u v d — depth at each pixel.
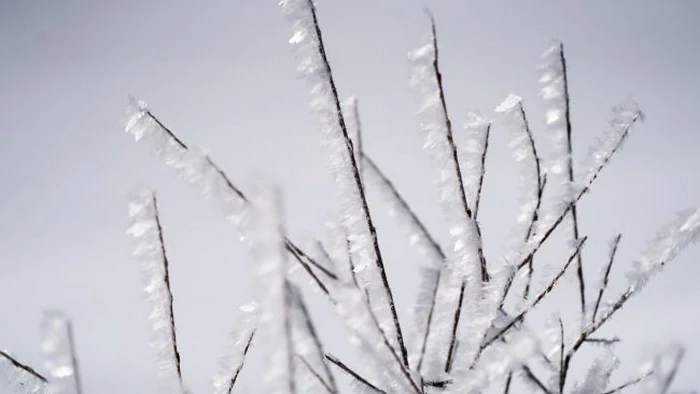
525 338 1.36
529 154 1.44
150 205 1.40
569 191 1.42
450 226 1.42
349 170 1.42
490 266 1.42
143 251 1.40
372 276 1.41
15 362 1.38
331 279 1.41
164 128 1.40
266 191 1.28
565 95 1.44
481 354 1.40
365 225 1.42
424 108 1.43
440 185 1.43
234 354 1.39
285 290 1.28
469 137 1.44
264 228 1.28
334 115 1.42
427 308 1.42
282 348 1.28
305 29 1.42
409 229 1.44
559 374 1.40
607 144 1.43
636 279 1.40
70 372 1.35
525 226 1.43
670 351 1.40
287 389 1.28
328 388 1.36
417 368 1.41
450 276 1.43
